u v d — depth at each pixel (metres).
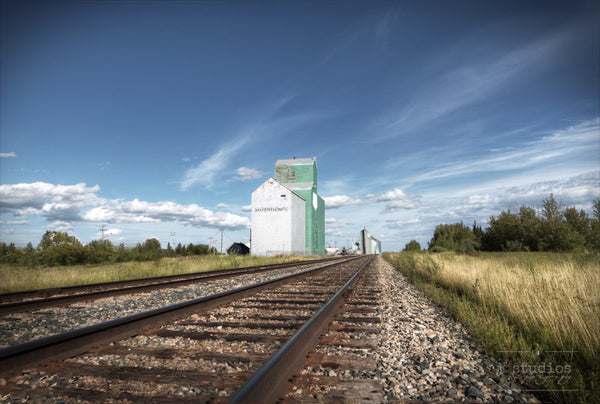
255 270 19.30
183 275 16.03
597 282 6.68
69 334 3.91
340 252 142.00
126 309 7.59
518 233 46.25
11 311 7.21
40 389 3.02
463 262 17.11
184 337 4.77
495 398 3.03
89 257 31.72
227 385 3.07
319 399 2.81
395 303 8.23
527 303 5.78
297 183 81.94
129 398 2.84
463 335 5.31
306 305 7.50
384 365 3.78
